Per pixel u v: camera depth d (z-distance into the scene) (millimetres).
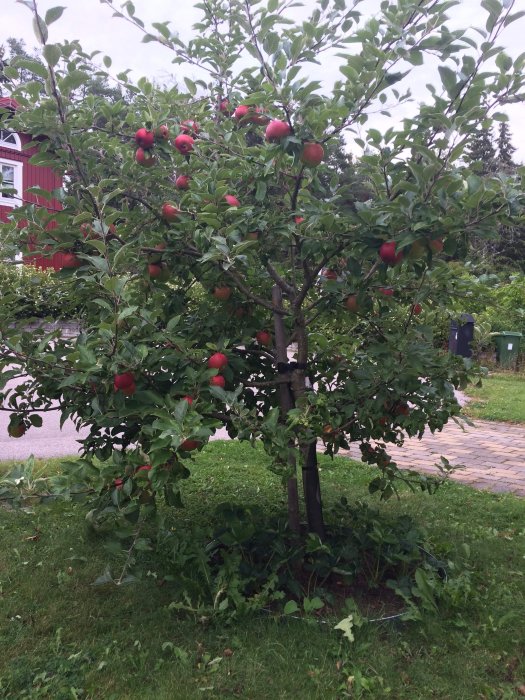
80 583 3426
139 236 3102
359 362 3535
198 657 2746
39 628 2953
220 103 3938
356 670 2637
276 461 2760
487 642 2910
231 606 3074
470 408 10062
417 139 2881
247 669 2643
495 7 2312
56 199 3102
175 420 2270
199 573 3221
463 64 2492
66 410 3098
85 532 4059
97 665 2672
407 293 3674
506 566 3754
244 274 3352
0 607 3133
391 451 7027
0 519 4238
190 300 3770
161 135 3182
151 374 2756
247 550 3463
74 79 2807
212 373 2648
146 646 2818
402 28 2602
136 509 2717
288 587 3227
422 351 3189
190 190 3010
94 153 3324
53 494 2828
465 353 13227
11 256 3078
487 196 2496
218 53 3752
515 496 5320
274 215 3105
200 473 5668
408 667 2711
